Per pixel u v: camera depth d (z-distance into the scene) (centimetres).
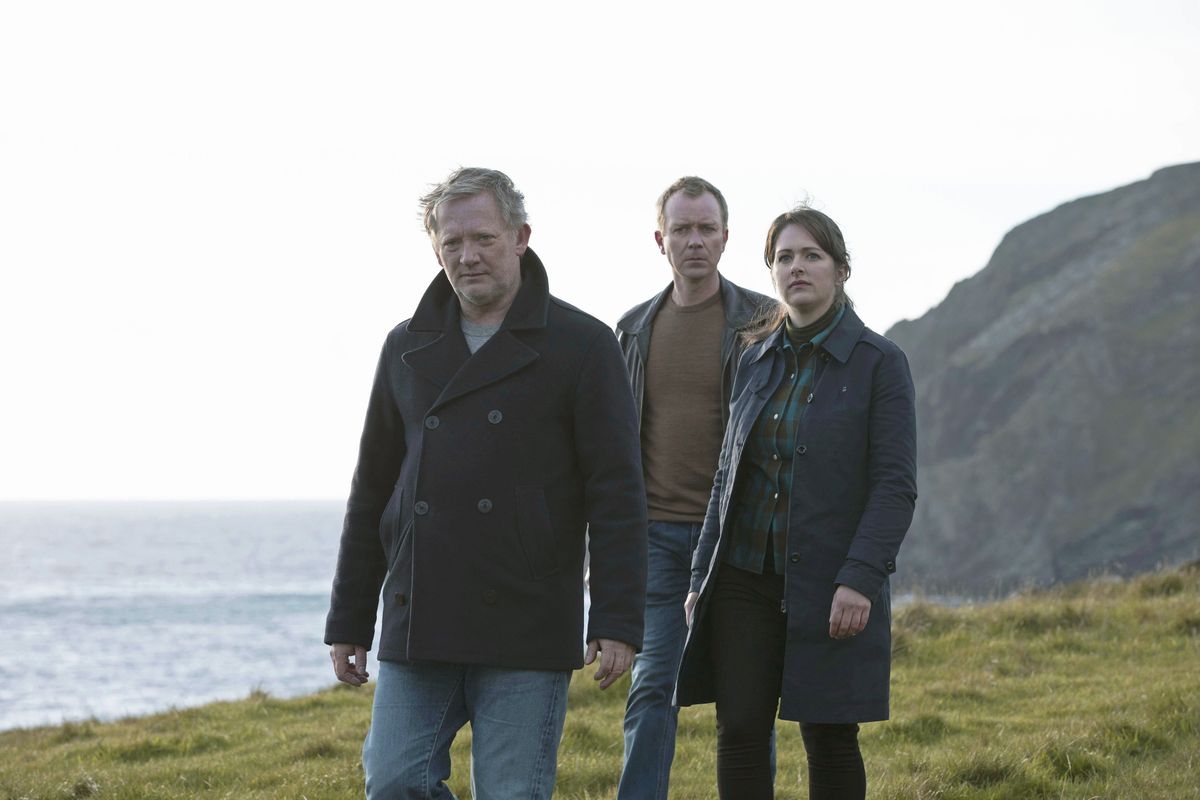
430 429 417
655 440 610
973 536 13912
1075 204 17662
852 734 490
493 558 407
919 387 16138
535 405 416
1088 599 1446
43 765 952
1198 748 740
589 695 1041
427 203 429
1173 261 15512
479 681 411
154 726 1142
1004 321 16112
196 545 18738
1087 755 718
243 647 4928
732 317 604
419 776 402
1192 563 1611
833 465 484
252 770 850
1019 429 14225
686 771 760
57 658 4522
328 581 10225
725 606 498
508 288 423
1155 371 14375
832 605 467
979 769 686
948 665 1135
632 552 413
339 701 1224
